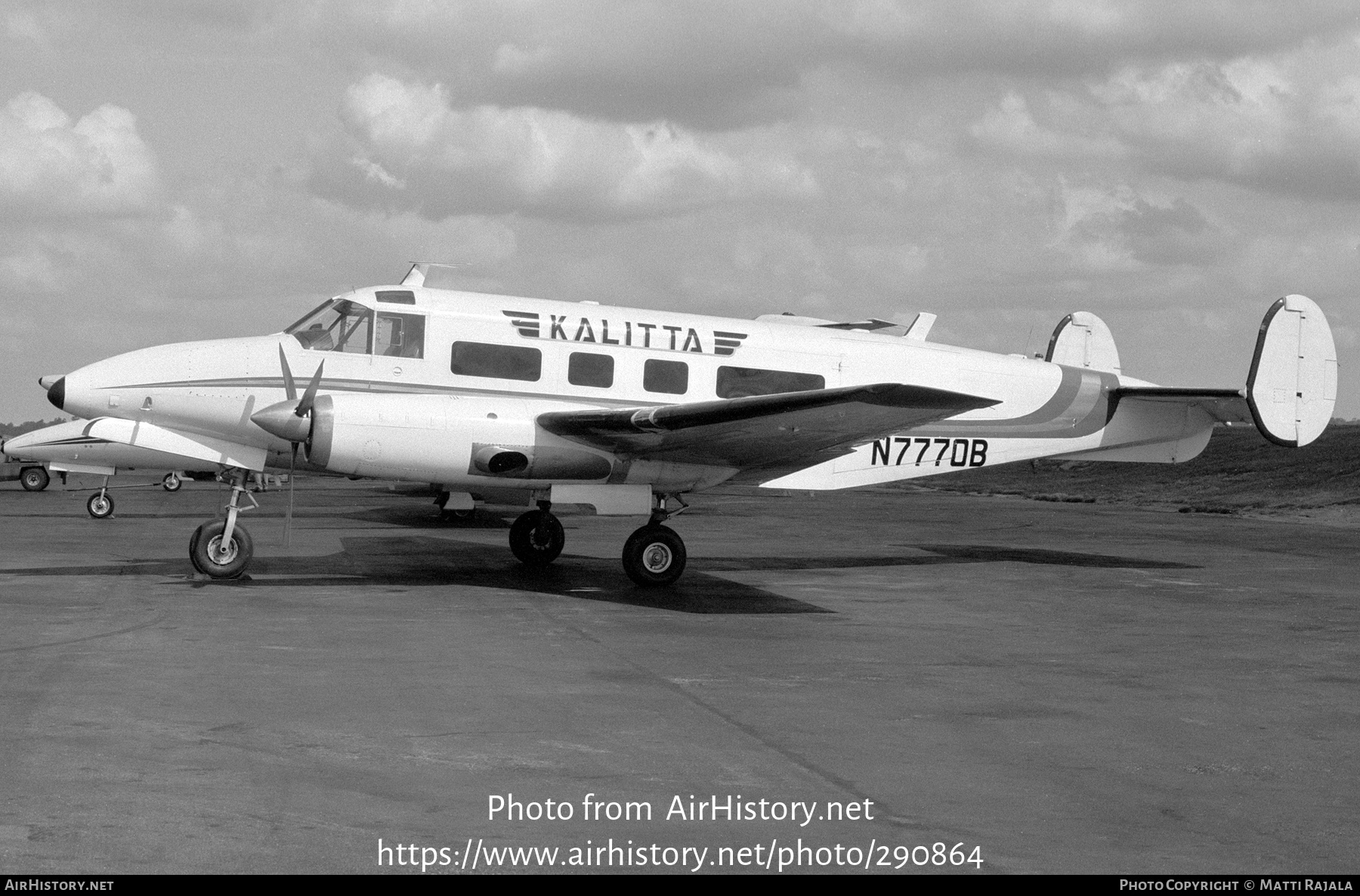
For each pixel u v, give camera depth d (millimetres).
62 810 5430
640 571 14297
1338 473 38031
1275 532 25234
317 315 14945
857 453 16906
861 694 8414
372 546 18750
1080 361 19719
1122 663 9852
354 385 14609
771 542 21750
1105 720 7727
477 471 13516
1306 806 5910
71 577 14188
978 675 9219
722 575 15984
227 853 4965
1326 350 18016
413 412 13273
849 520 28781
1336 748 7062
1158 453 18594
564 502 14078
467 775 6168
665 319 16156
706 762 6535
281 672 8672
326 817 5449
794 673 9117
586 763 6461
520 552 16141
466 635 10539
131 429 13867
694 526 26188
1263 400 17719
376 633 10492
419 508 29203
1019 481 52062
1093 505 37438
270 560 16516
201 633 10258
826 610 12734
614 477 14102
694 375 15969
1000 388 17562
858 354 16891
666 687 8492
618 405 15578
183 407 14117
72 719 7078
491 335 15148
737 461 14477
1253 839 5406
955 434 17438
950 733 7301
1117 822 5637
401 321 14867
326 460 13141
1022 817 5699
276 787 5859
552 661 9383
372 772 6172
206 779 5957
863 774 6352
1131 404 18297
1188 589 15094
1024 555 19672
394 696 7969
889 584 15195
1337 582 15922
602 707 7789
